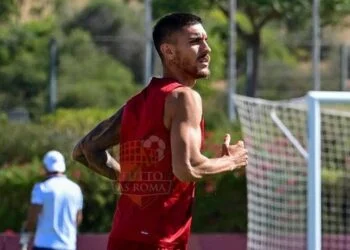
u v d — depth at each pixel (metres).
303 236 36.34
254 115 36.53
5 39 94.38
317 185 29.45
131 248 13.91
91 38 102.50
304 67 99.19
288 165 36.53
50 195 29.70
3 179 39.56
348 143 38.62
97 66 100.56
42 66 92.88
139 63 109.44
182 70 14.00
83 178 39.66
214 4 79.31
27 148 44.47
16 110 86.56
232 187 39.66
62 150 43.22
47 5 104.94
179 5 78.12
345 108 50.59
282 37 99.31
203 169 13.52
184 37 13.89
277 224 36.34
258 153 36.34
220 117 58.25
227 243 38.78
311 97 29.48
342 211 38.34
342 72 88.62
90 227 39.91
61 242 29.77
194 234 39.06
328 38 98.81
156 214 13.84
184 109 13.55
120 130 14.31
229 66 64.44
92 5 111.31
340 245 38.28
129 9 113.38
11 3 93.12
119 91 95.00
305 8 80.12
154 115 13.78
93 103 92.38
